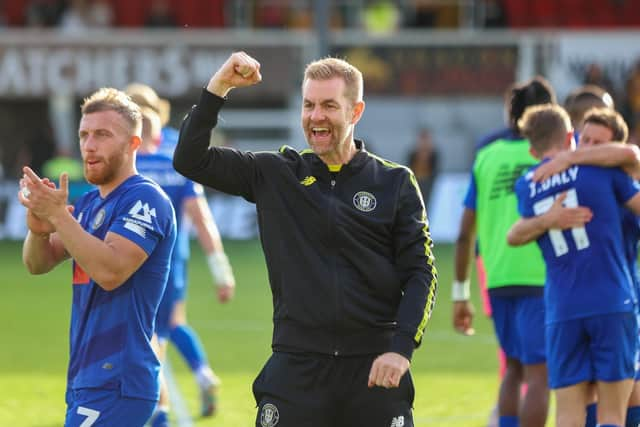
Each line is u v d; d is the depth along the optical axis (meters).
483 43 52.72
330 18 56.72
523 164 15.24
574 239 13.22
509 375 15.55
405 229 10.73
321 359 10.58
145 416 10.95
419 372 21.77
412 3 57.53
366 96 53.41
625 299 13.12
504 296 15.02
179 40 52.50
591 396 13.71
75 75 52.75
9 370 21.97
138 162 17.28
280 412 10.57
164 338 16.61
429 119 53.66
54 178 47.41
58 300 31.48
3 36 52.75
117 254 10.72
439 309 29.59
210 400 17.84
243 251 42.34
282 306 10.76
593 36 51.72
